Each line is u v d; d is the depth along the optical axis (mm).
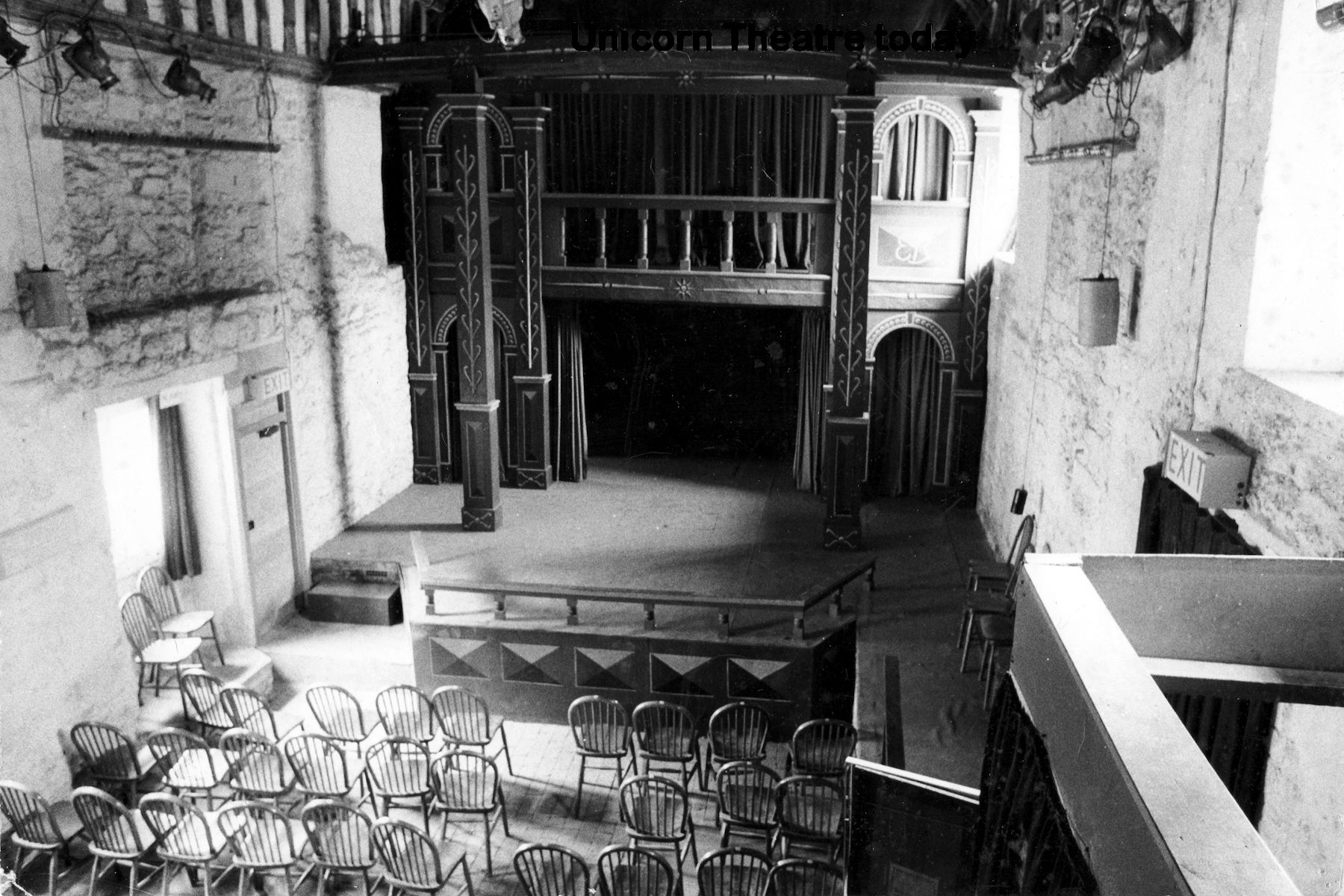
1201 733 4801
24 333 7672
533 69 11266
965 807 4832
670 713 9156
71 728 8148
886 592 10953
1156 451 6012
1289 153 4633
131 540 10320
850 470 11820
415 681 10492
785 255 13422
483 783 7891
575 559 11742
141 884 7527
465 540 12391
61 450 8070
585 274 13570
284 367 11133
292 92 11242
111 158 8695
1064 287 8602
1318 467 4051
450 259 13938
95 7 7934
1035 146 9672
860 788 4996
